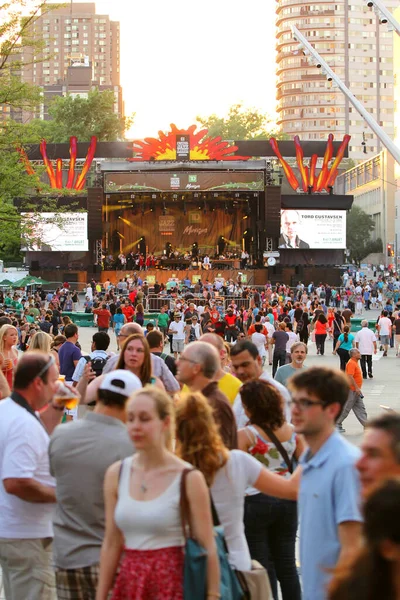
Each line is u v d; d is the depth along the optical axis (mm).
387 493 2822
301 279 65438
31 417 6102
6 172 27703
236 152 70062
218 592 4805
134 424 4801
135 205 68438
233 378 7938
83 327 49406
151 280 65312
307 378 4984
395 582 2771
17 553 6098
